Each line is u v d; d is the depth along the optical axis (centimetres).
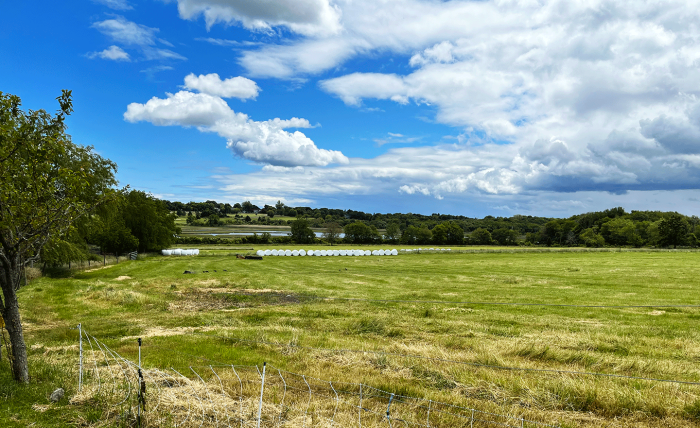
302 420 601
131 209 6369
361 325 1456
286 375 847
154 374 803
